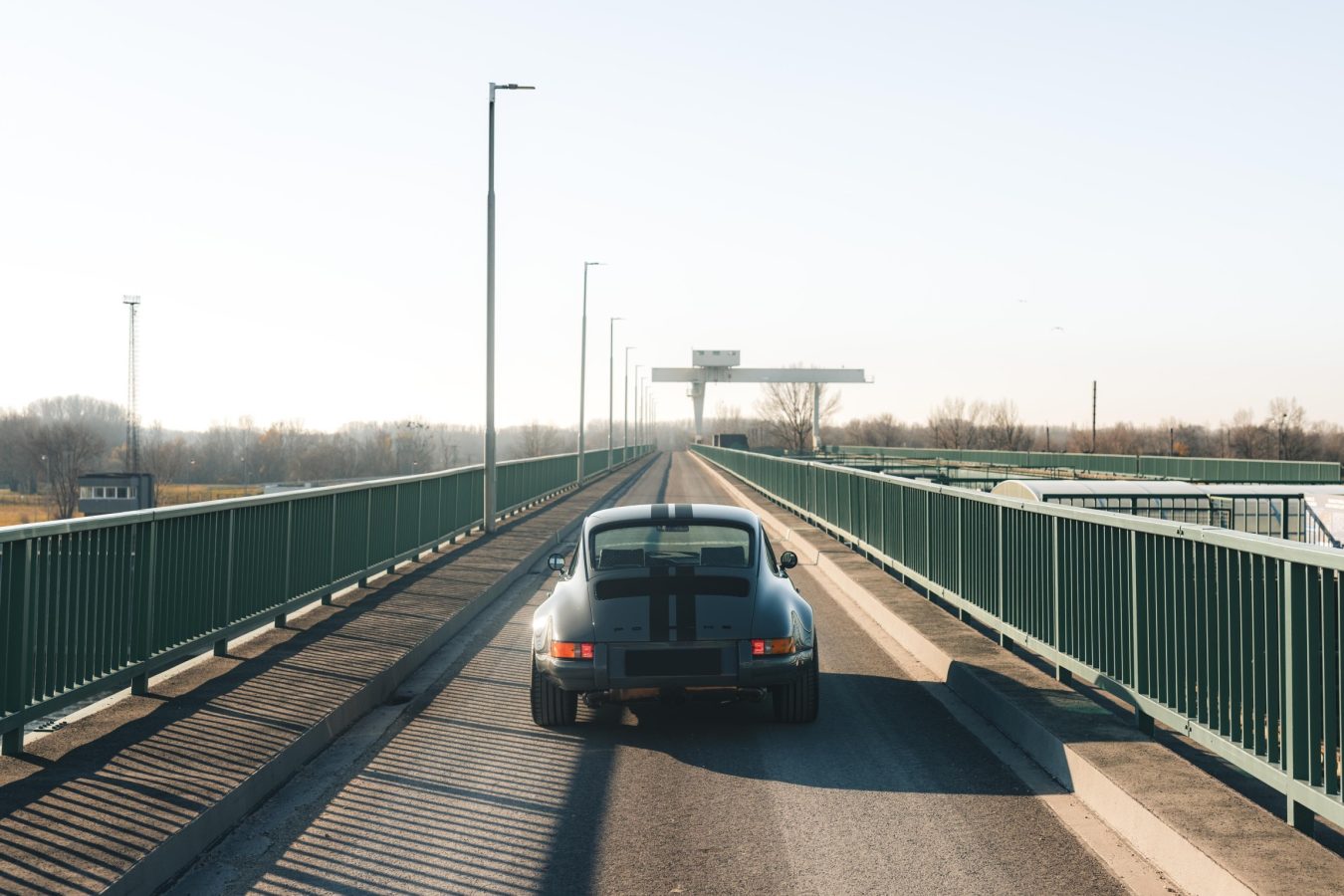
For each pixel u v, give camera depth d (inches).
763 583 296.4
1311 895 156.6
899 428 6392.7
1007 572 362.3
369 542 553.6
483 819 217.3
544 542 792.3
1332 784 174.2
